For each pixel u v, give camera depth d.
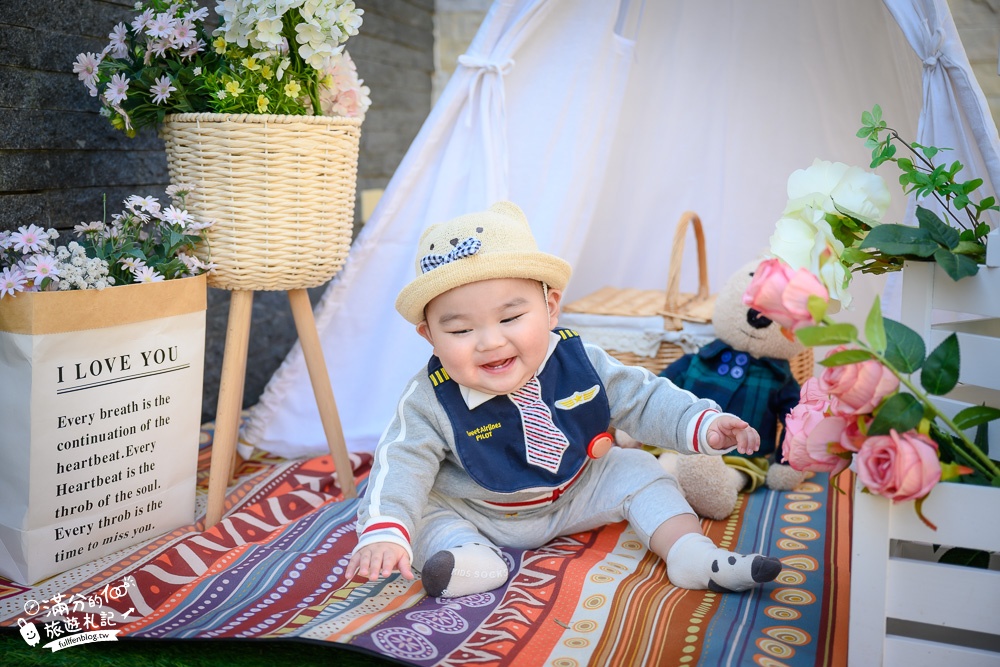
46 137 1.89
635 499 1.56
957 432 1.12
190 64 1.71
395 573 1.51
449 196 2.18
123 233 1.64
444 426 1.48
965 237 1.27
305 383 2.20
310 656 1.25
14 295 1.40
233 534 1.69
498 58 2.10
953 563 1.21
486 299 1.39
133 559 1.56
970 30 2.96
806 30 2.34
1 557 1.50
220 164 1.66
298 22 1.71
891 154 1.38
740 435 1.45
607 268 2.84
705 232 2.77
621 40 2.24
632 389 1.59
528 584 1.42
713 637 1.26
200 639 1.23
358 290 2.19
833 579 1.47
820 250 1.19
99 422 1.52
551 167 2.23
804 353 2.22
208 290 2.47
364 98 1.86
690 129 2.66
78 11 1.97
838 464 1.17
